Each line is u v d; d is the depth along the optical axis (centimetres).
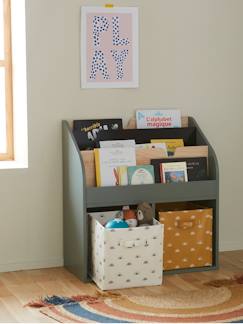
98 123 381
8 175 373
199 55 402
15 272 376
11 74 389
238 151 413
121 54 387
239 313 314
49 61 375
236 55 409
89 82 382
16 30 379
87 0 378
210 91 406
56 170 381
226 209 414
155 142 387
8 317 311
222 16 404
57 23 374
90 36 380
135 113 393
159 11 391
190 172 381
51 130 379
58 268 384
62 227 386
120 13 384
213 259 383
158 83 396
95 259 354
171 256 373
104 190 359
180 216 372
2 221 374
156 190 369
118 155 370
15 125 390
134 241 347
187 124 402
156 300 331
